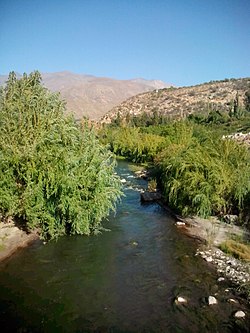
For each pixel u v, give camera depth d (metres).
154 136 53.41
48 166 16.75
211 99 132.25
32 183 16.89
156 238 19.31
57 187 16.88
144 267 15.62
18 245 17.30
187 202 22.67
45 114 18.69
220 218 21.95
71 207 17.36
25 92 19.53
